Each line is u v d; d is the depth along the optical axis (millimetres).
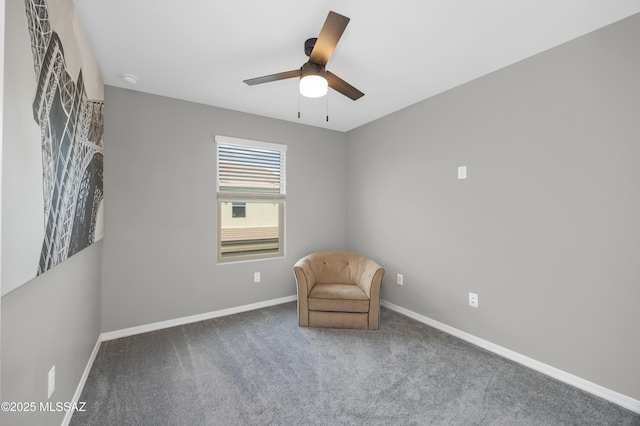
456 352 2428
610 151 1812
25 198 1008
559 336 2047
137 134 2771
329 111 3387
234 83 2633
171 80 2566
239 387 1940
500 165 2385
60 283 1475
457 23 1807
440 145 2881
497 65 2332
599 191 1861
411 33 1913
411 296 3221
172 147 2953
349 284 3371
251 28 1852
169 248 2943
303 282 2980
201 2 1617
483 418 1664
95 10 1659
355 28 1856
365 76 2520
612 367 1812
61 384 1497
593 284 1890
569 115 1988
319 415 1685
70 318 1641
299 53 2146
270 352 2418
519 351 2268
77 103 1642
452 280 2775
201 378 2039
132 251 2758
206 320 3121
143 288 2811
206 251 3154
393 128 3422
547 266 2109
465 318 2658
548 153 2098
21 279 980
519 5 1647
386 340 2650
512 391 1909
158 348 2475
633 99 1727
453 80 2600
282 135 3668
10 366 991
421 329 2898
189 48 2072
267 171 3637
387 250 3537
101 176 2373
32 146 1062
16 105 946
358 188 3990
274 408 1739
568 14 1720
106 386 1938
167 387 1933
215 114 3193
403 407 1756
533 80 2178
